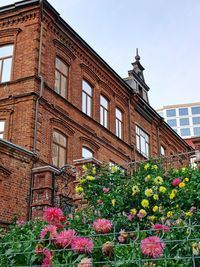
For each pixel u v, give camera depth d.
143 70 29.73
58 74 17.77
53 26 17.72
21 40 16.80
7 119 15.45
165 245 3.23
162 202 6.09
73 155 17.41
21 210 12.27
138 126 25.47
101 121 21.25
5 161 12.32
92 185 7.21
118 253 3.15
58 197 12.07
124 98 24.25
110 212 6.39
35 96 15.45
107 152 20.62
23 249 3.46
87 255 3.24
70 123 17.66
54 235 3.46
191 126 106.19
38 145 14.94
